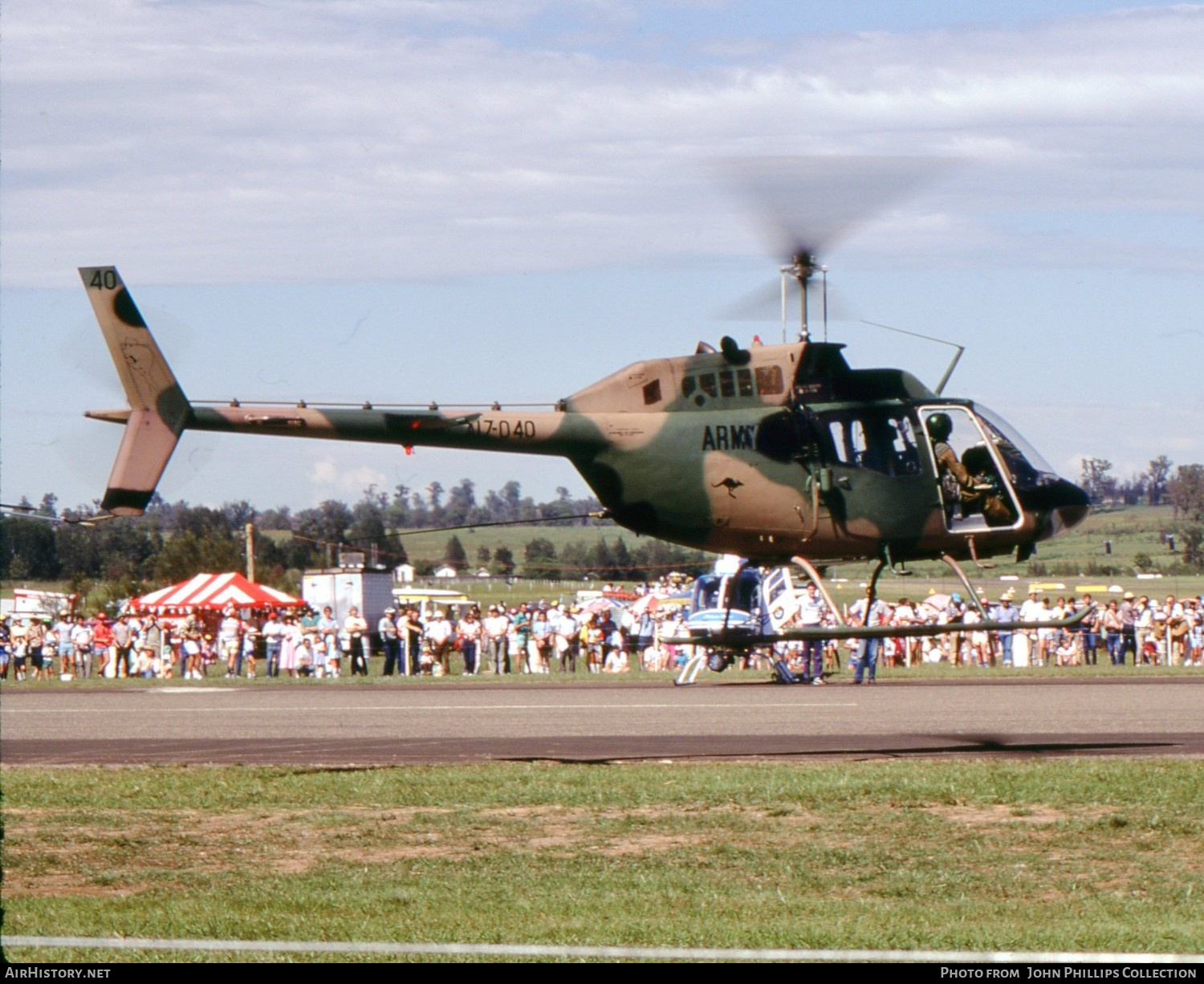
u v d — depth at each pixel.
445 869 36.06
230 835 40.72
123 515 53.78
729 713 72.31
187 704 85.19
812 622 95.56
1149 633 123.25
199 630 132.75
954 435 52.12
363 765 53.25
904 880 34.38
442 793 46.19
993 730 62.00
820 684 95.88
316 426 53.19
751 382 50.78
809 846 38.16
